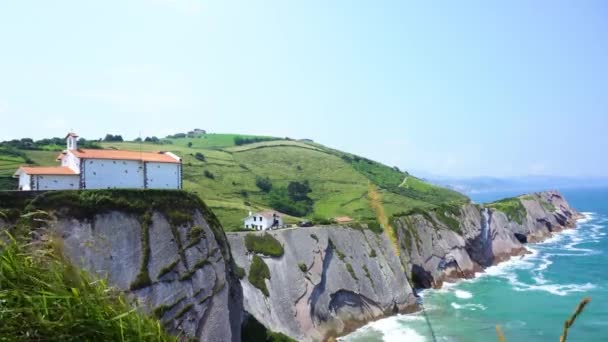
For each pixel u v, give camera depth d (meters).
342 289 78.88
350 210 142.50
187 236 51.28
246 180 158.25
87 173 59.78
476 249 118.25
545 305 80.38
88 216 45.28
